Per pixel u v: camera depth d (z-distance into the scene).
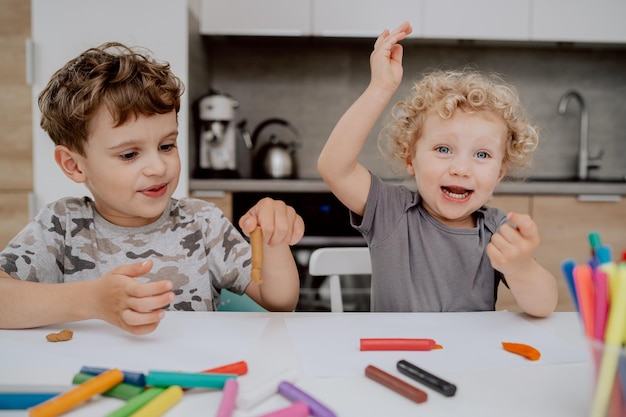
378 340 0.57
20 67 2.00
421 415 0.42
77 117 0.78
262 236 0.67
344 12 2.26
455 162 0.87
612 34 2.29
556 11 2.28
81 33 2.00
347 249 1.09
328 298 2.09
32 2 1.99
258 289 0.90
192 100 2.13
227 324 0.66
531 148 0.98
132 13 1.99
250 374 0.50
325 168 0.89
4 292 0.63
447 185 0.88
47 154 2.03
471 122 0.86
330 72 2.60
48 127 0.87
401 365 0.50
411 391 0.45
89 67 0.84
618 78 2.60
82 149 0.81
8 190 2.04
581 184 2.09
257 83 2.60
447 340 0.60
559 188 2.09
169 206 1.01
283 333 0.62
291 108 2.60
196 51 2.21
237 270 0.96
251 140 2.54
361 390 0.46
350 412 0.42
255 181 2.06
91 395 0.43
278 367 0.52
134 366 0.52
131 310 0.57
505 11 2.27
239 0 2.25
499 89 0.94
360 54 2.59
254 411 0.43
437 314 0.71
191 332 0.62
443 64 2.58
